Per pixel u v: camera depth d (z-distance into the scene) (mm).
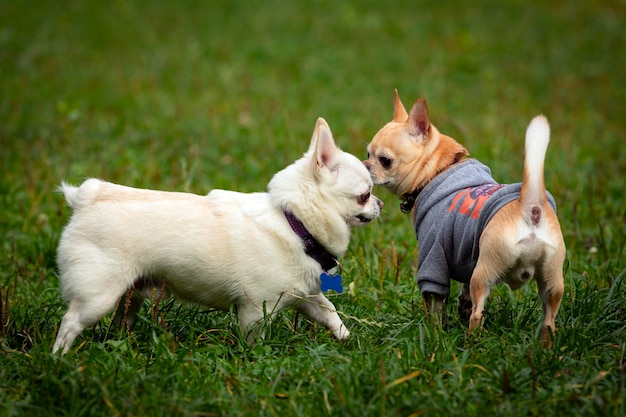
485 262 4836
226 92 13867
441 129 11242
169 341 4922
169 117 11938
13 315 5273
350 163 5180
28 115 11641
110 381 4340
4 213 7766
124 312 5098
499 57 16625
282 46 17141
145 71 15133
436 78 14875
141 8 20594
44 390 4266
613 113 12609
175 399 4156
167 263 4879
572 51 16969
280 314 5406
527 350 4719
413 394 4195
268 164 9266
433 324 5000
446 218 5184
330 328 5270
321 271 5129
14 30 17562
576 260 6691
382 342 5086
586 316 5320
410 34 18469
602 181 8781
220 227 4926
